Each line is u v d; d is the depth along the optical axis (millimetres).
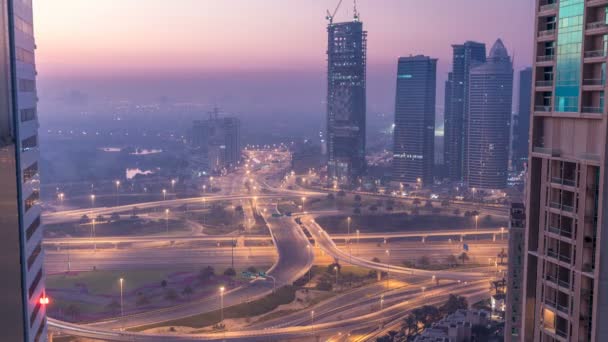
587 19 95375
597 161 94875
